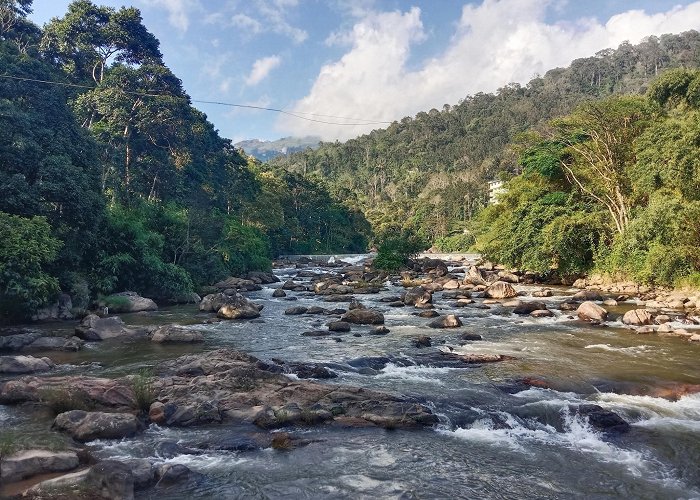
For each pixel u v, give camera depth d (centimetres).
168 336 2119
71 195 2952
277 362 1712
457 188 16850
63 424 1116
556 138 5022
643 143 3781
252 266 5931
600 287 4106
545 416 1266
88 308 2969
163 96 5956
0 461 884
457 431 1195
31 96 3575
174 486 887
